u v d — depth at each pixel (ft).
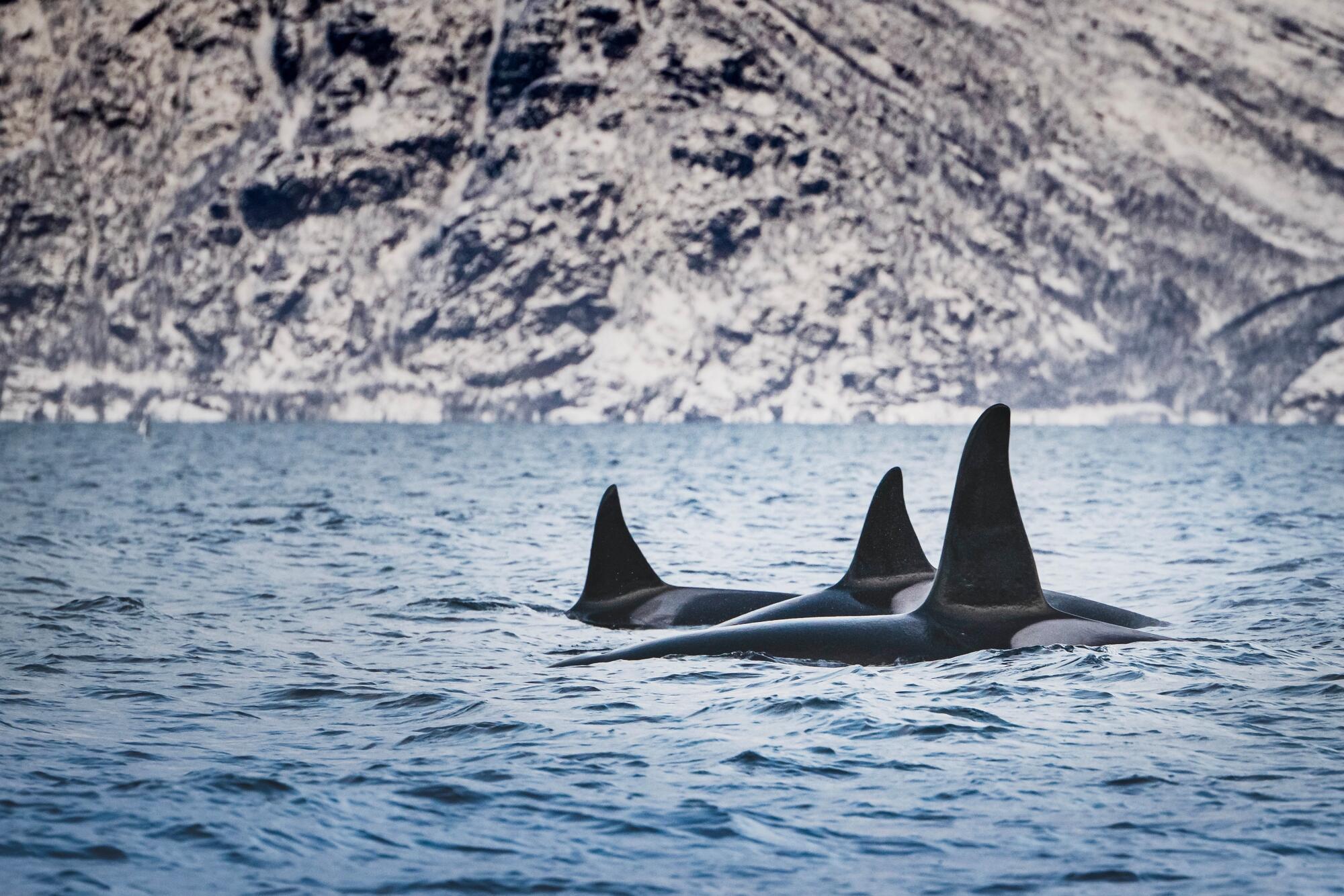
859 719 167.73
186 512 580.30
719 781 142.41
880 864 116.98
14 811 129.59
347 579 338.13
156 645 232.32
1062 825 127.03
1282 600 278.46
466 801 135.23
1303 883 111.55
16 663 212.84
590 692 187.52
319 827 126.41
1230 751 152.97
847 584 235.81
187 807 131.85
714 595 262.67
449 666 213.05
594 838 123.85
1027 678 187.42
